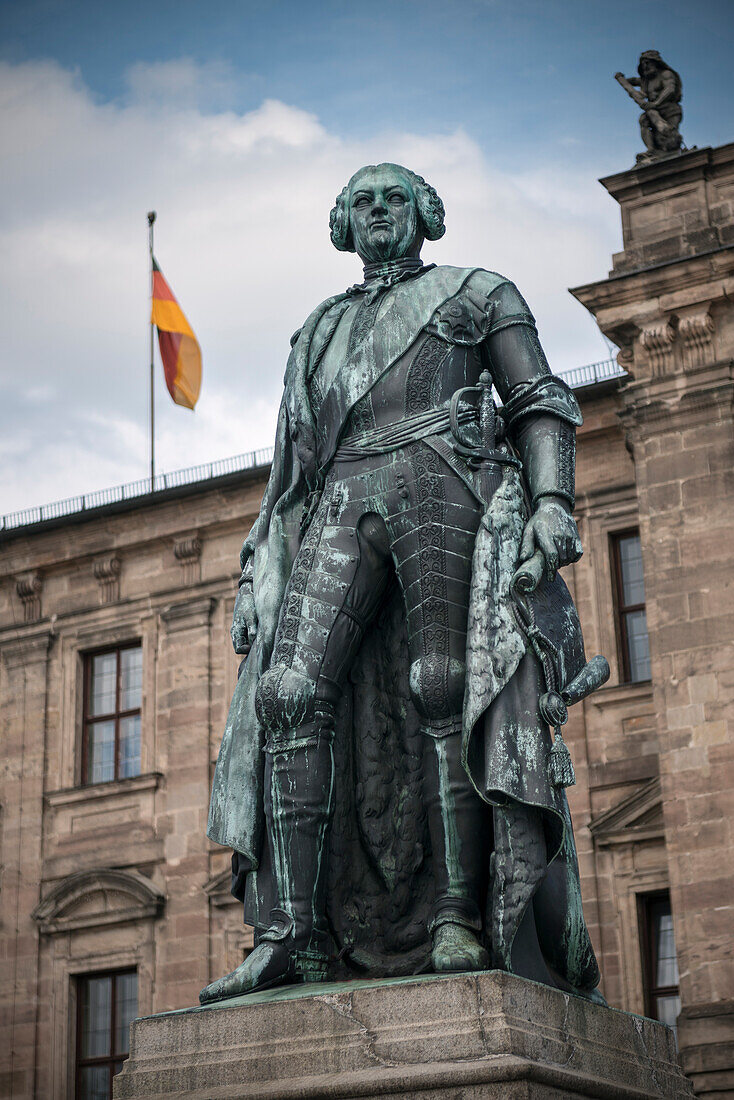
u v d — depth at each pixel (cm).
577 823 2353
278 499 556
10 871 2788
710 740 2097
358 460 520
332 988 454
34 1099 2644
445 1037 422
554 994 446
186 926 2608
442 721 495
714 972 2000
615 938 2280
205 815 2658
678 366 2261
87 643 2867
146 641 2817
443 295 530
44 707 2870
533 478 516
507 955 465
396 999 432
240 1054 444
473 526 508
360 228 552
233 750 524
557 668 485
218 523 2803
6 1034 2695
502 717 475
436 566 504
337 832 514
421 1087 411
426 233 563
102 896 2686
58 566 2934
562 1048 438
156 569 2850
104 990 2684
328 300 556
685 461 2222
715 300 2236
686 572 2177
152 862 2678
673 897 2055
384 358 523
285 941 488
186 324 2966
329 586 512
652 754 2347
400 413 520
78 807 2777
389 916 508
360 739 520
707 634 2141
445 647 499
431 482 509
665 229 2295
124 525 2875
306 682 502
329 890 510
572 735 2402
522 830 474
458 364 525
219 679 2733
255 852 512
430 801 490
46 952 2709
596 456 2525
